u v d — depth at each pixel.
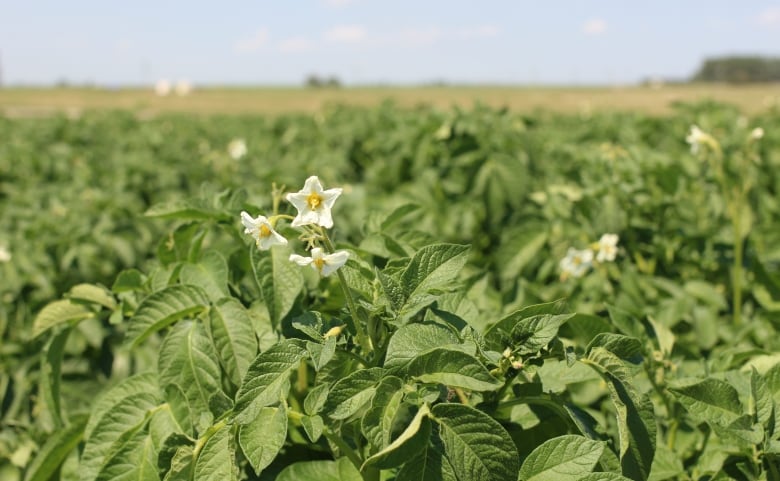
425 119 7.41
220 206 2.91
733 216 4.71
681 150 6.73
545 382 2.44
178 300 2.48
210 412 2.25
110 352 4.97
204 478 2.03
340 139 10.66
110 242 5.86
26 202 7.71
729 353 2.85
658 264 4.92
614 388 2.13
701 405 2.37
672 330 4.29
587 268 4.51
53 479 3.00
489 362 2.14
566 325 3.25
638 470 2.14
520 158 6.75
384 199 6.77
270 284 2.47
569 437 2.00
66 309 2.90
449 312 2.35
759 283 4.54
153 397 2.50
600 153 5.93
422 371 1.96
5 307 5.23
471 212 6.21
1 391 4.69
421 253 2.16
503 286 5.06
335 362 2.16
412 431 1.87
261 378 2.03
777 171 7.38
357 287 2.27
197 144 12.27
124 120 16.34
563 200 5.11
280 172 7.08
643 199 4.84
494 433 1.90
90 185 8.47
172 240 3.01
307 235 2.09
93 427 2.59
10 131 14.38
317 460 2.51
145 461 2.34
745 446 2.27
